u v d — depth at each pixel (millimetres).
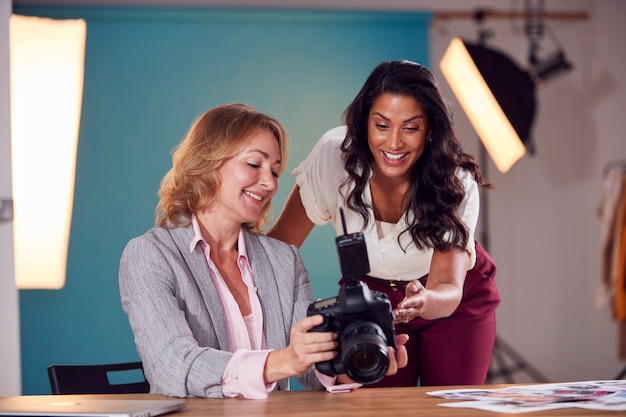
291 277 1729
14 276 2336
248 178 1672
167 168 4121
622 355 4469
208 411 1249
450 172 2016
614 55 4672
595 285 4637
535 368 4582
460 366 2363
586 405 1228
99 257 4031
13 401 1335
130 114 4117
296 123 4227
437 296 1938
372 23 4320
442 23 4512
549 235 4625
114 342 4016
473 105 3760
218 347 1597
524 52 4594
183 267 1607
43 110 3844
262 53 4234
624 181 4254
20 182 3816
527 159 4613
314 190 2256
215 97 4188
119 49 4137
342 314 1317
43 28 3887
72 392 1690
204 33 4203
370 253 2232
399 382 2381
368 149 2070
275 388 1670
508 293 4590
